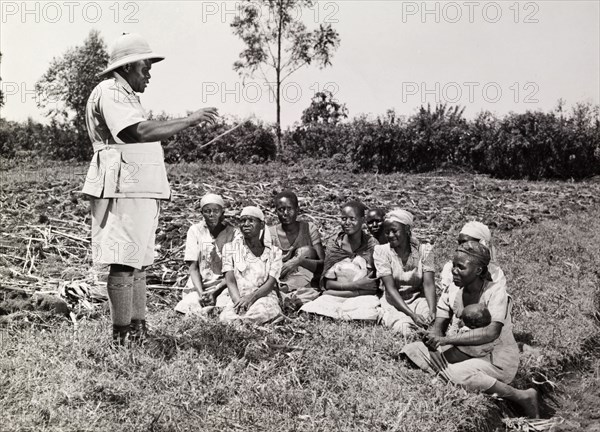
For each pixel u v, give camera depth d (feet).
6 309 20.99
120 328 18.58
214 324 20.48
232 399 16.38
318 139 93.81
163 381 16.70
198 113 18.16
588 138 83.97
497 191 62.39
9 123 85.51
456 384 18.31
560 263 33.06
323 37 91.97
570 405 19.98
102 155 18.10
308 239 25.79
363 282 24.00
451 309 19.47
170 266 28.09
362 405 16.69
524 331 23.27
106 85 18.16
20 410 14.94
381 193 55.42
